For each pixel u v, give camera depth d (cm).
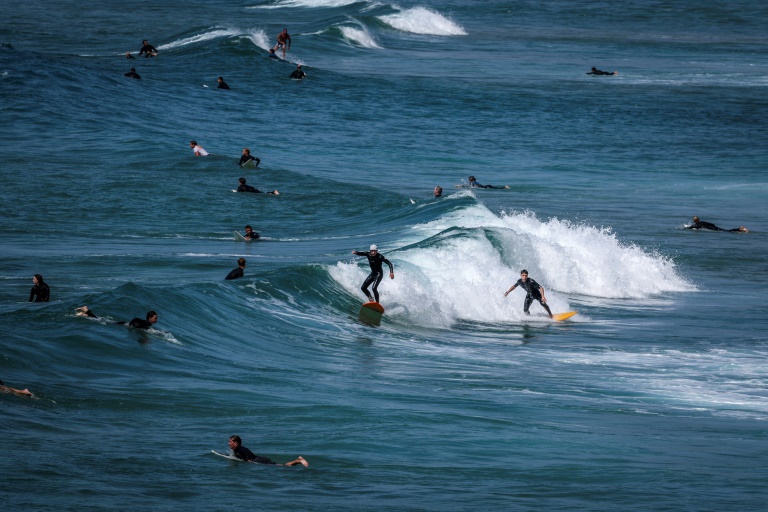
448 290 10112
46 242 12169
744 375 7762
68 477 4144
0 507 3709
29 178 15750
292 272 9512
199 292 8306
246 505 4050
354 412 5862
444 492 4462
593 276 11806
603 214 15838
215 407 5691
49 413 5122
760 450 5609
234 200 15400
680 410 6625
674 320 10169
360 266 10356
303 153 19850
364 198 15750
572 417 6231
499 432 5659
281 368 7056
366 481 4566
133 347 6706
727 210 16775
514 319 10044
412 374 7331
